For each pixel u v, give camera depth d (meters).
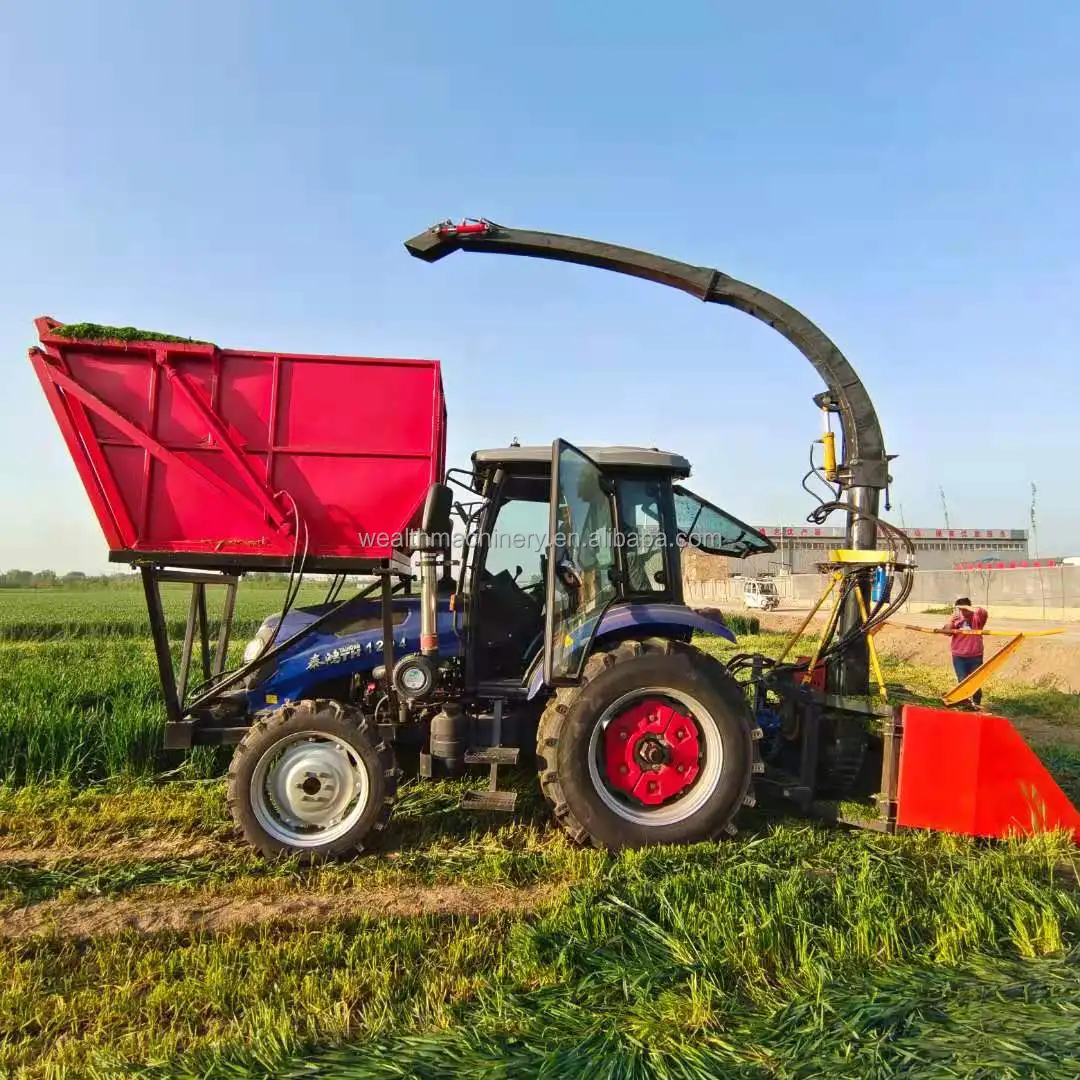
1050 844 4.24
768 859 4.17
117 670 9.87
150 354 4.44
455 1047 2.51
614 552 4.99
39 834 4.82
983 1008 2.73
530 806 5.17
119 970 3.11
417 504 4.63
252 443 4.51
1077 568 25.44
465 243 5.28
